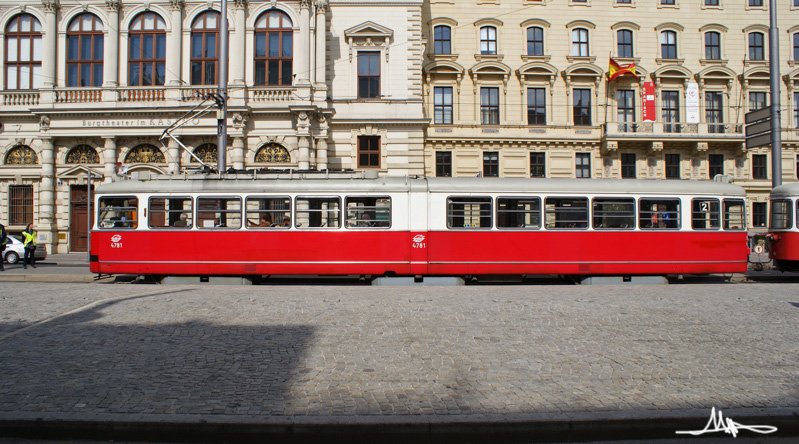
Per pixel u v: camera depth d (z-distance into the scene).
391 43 28.22
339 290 13.12
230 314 9.38
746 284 15.53
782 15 33.56
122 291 12.74
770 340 7.79
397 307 10.18
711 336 7.99
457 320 8.99
